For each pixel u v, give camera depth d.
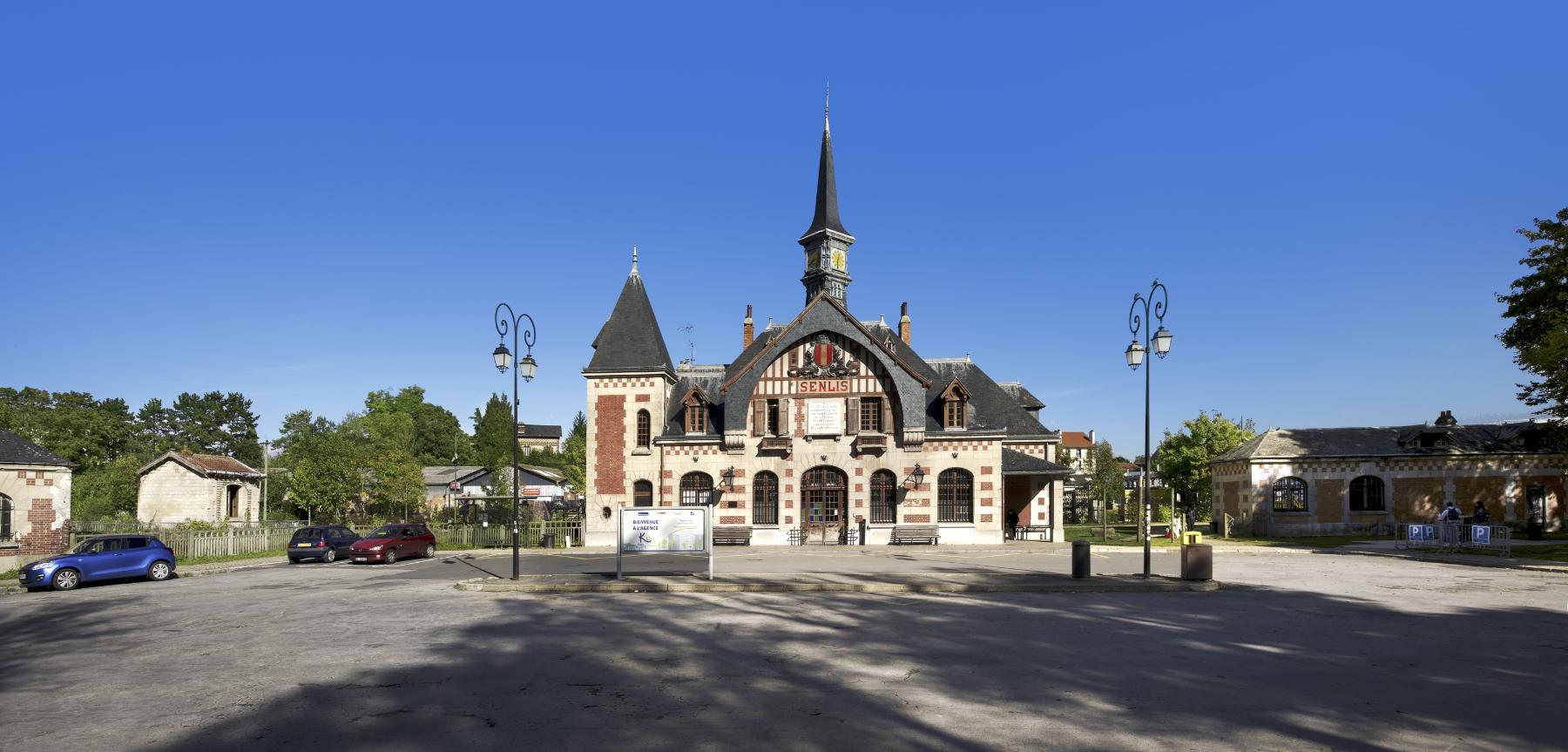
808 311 41.03
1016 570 26.50
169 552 27.83
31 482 31.45
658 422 41.72
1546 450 42.78
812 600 19.88
